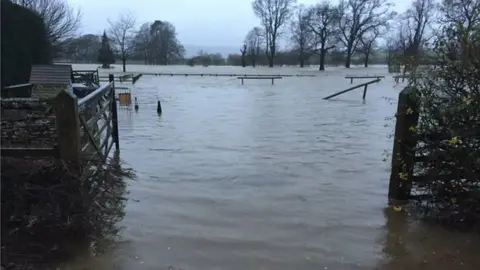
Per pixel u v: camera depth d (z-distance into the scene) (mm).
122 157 8016
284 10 84250
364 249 4156
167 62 90875
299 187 6156
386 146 9430
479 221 4652
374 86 33688
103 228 4504
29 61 21141
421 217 4938
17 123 5113
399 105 5031
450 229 4625
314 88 32188
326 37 76438
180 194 5773
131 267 3770
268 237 4410
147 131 11320
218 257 3967
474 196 4574
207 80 41250
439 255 4047
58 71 15547
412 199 5293
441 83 4711
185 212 5098
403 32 69062
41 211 3988
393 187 5410
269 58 86000
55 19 36188
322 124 13055
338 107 18578
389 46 72688
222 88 31156
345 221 4852
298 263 3865
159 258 3939
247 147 9156
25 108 5801
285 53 87375
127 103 18047
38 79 15281
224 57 92562
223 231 4555
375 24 75625
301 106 18922
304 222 4812
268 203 5449
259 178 6621
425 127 4824
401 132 5066
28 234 4051
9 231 3975
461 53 4488
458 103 4477
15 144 4441
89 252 4012
